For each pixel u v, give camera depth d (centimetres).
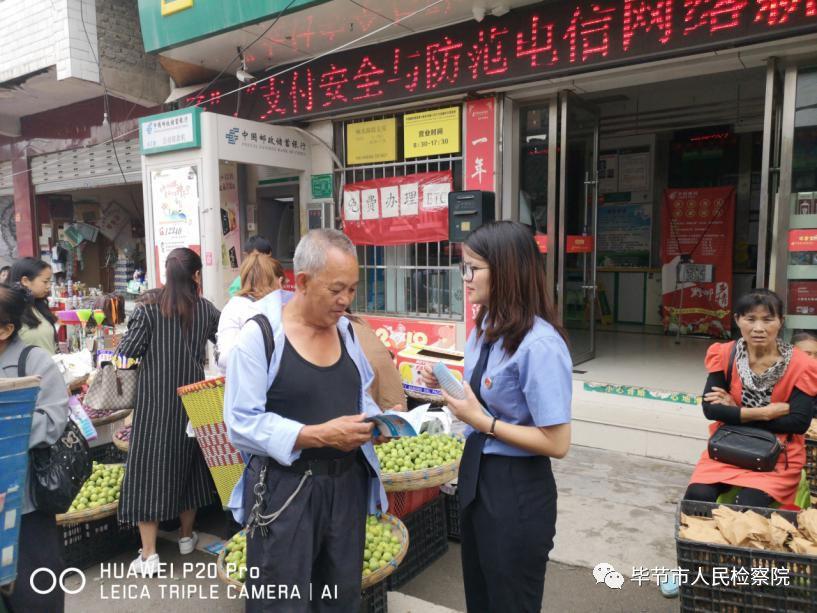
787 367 279
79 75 746
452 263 569
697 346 709
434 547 333
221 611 290
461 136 546
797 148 414
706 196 799
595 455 464
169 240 627
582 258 591
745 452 271
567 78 477
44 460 210
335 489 199
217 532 377
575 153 535
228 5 539
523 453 193
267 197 708
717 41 394
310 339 200
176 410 321
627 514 368
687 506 254
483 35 493
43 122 988
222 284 605
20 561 211
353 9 496
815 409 331
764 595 209
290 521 190
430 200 568
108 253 1154
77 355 408
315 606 207
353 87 576
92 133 927
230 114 676
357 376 213
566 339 194
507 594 195
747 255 811
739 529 219
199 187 590
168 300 323
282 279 346
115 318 743
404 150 581
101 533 342
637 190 884
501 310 191
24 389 179
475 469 199
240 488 209
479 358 204
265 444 183
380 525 278
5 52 798
